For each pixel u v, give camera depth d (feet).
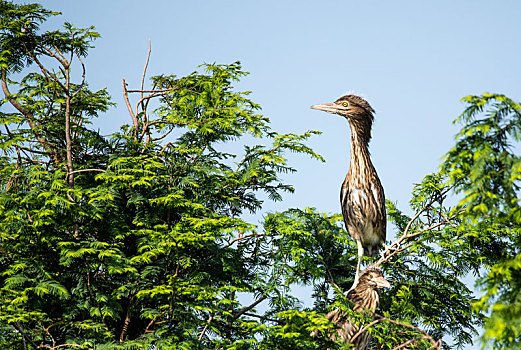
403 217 55.01
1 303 40.96
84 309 45.16
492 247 49.55
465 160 26.94
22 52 55.21
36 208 46.80
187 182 50.75
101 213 47.57
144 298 46.68
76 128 55.01
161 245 45.65
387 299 51.03
